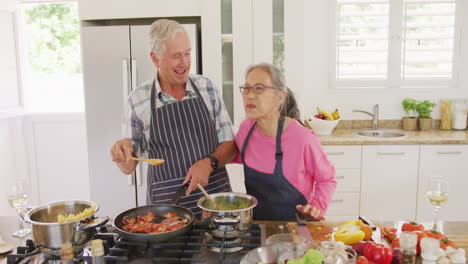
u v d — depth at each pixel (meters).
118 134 3.23
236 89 3.33
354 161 3.33
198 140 2.00
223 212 1.45
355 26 3.76
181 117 1.99
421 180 3.32
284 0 3.23
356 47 3.81
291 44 3.28
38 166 4.21
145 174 3.23
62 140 4.17
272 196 1.85
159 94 1.98
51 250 1.37
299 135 1.81
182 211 1.60
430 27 3.72
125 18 3.34
